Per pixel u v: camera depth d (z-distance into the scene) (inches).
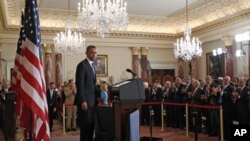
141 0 463.5
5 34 550.6
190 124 361.7
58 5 481.7
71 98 378.9
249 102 295.9
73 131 378.0
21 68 147.9
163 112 398.9
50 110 378.0
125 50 629.6
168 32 655.1
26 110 151.5
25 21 151.3
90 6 357.1
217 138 312.7
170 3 480.1
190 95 364.2
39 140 139.5
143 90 165.3
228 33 511.8
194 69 615.2
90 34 597.9
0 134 288.5
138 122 164.9
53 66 579.8
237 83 342.3
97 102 188.9
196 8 502.6
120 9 362.9
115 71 619.2
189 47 462.9
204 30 575.8
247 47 475.5
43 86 145.2
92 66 186.9
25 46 146.2
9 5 452.8
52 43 572.1
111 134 168.1
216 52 547.8
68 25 517.7
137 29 629.9
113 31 604.4
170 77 660.7
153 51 650.8
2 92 336.2
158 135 334.0
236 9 487.8
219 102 314.3
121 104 156.6
